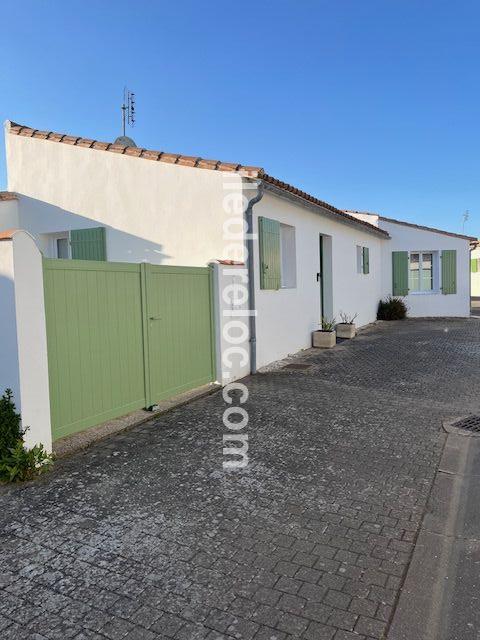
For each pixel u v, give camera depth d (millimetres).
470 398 6551
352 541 3137
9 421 4105
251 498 3729
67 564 2898
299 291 10477
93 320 5105
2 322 4180
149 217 8719
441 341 11852
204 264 8250
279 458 4527
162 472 4219
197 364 6957
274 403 6402
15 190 10289
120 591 2652
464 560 2949
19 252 4145
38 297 4328
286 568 2846
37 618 2451
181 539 3162
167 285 6293
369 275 16391
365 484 3969
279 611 2492
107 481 4043
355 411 6016
